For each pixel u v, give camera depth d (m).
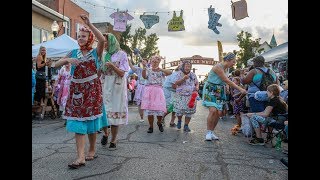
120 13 13.69
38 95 10.75
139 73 10.62
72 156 5.43
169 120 11.66
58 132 8.14
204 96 7.46
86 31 4.85
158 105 8.20
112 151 5.88
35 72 10.88
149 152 5.86
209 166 5.00
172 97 9.46
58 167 4.76
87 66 4.84
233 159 5.51
